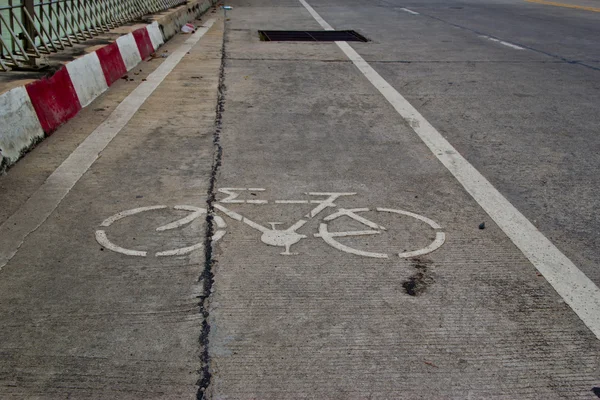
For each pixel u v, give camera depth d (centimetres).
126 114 637
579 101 746
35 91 542
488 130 617
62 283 313
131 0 1073
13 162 473
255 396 238
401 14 1770
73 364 253
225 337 273
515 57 1045
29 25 644
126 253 345
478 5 2125
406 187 458
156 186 443
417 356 264
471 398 240
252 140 562
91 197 419
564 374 255
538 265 344
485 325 287
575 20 1666
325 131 600
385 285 320
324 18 1634
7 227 371
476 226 393
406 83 829
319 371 253
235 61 961
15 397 234
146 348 264
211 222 387
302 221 392
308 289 314
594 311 300
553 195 450
